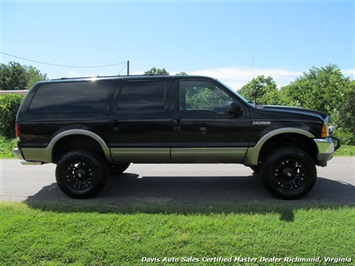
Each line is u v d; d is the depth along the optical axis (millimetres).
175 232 3875
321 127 5297
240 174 7414
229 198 5523
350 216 4328
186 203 5219
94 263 3314
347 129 12906
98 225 4105
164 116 5391
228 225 4027
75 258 3395
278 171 5363
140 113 5438
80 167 5629
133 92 5547
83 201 5473
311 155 5652
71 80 5711
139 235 3818
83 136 5656
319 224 4051
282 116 5297
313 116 5324
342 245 3521
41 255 3453
